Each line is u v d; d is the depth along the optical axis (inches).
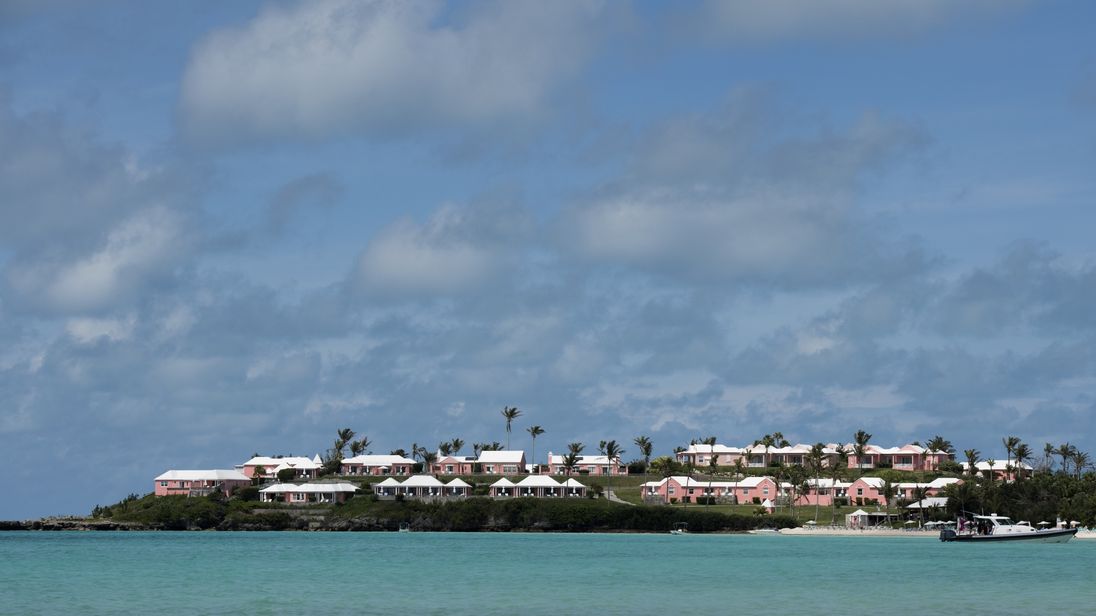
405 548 7755.9
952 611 3799.2
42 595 4259.4
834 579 5059.1
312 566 5871.1
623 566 5920.3
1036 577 5196.9
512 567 5812.0
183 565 5940.0
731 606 3956.7
